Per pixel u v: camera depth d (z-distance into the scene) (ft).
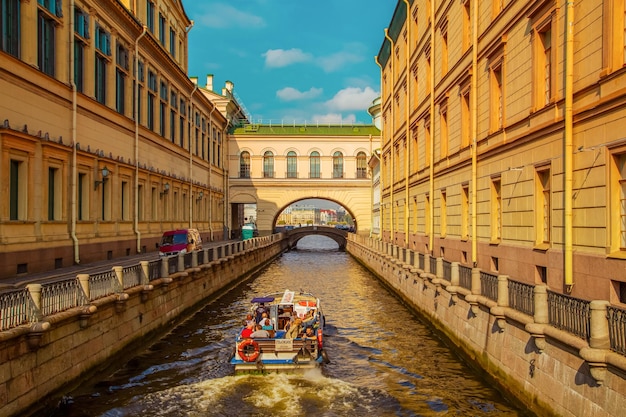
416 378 41.98
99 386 39.52
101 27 75.51
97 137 73.67
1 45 51.67
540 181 40.40
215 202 165.68
